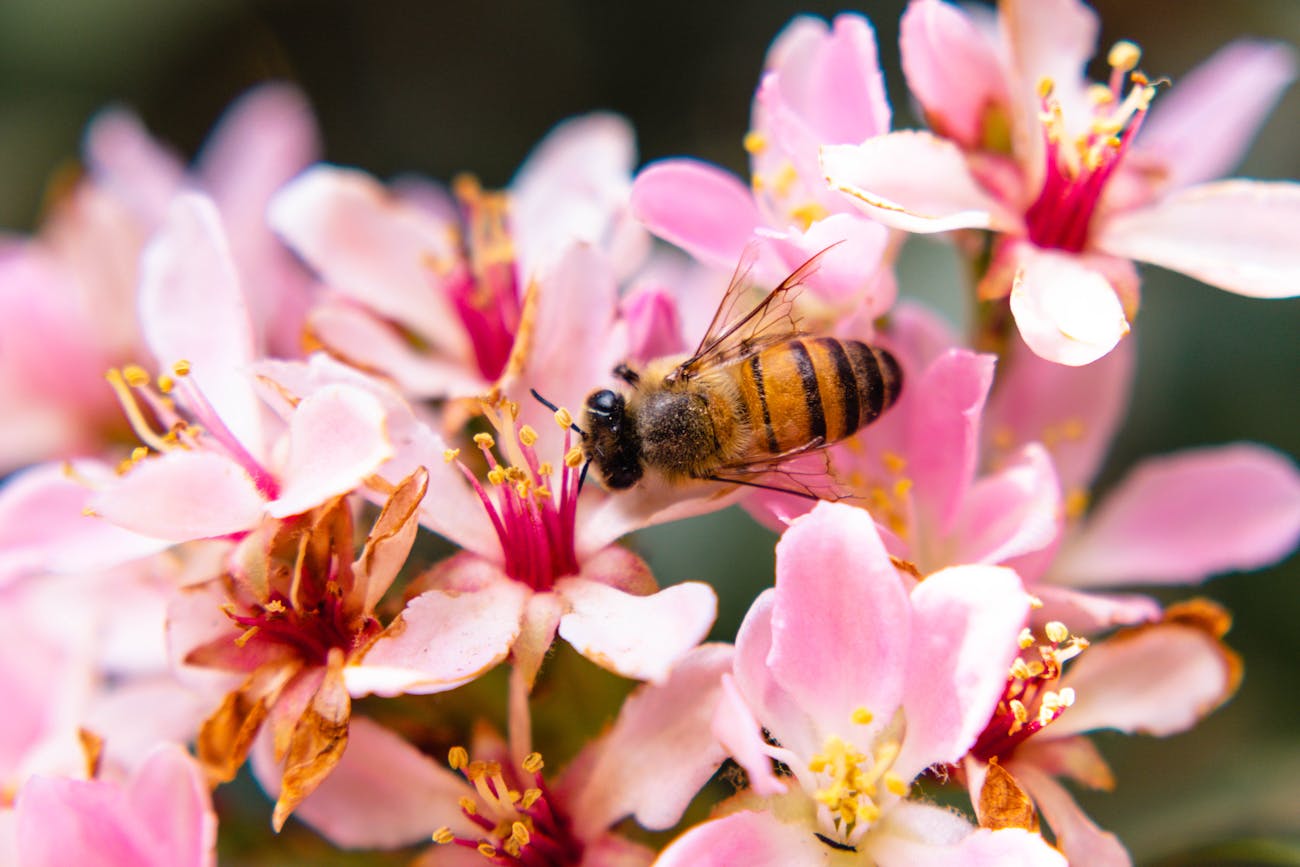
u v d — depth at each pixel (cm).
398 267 14
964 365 13
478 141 20
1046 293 13
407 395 14
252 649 13
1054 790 13
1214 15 17
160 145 18
